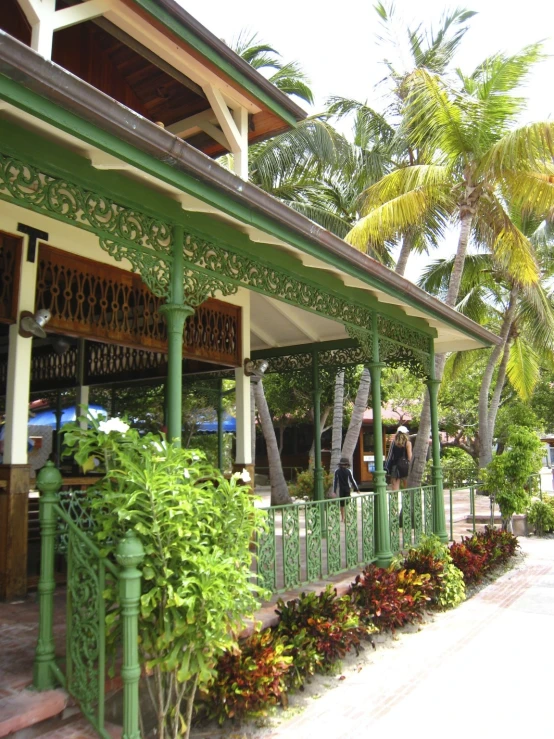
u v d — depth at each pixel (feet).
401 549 24.84
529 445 34.06
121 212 13.25
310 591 18.34
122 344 19.57
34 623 13.92
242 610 11.05
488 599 24.86
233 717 13.19
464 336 30.66
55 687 10.86
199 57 21.34
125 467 10.52
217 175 12.60
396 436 35.37
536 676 16.33
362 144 48.93
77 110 9.77
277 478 50.49
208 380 34.81
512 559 32.35
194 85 23.58
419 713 14.05
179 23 20.01
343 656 17.15
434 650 18.54
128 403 38.47
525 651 18.40
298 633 15.70
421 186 36.88
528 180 35.78
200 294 15.25
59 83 9.21
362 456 78.79
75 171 11.91
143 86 25.13
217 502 11.43
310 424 81.15
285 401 70.08
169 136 11.21
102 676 10.02
